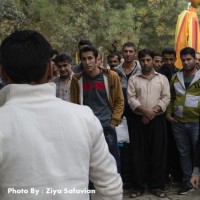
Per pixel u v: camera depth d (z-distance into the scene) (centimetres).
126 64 639
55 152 180
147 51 599
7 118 180
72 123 186
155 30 2247
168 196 614
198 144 377
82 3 1641
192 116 607
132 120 616
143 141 612
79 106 197
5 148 175
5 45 189
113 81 514
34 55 187
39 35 195
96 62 509
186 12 805
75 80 519
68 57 609
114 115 518
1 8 1071
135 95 605
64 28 1587
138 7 2164
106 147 200
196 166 373
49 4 1579
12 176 174
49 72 198
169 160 666
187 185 621
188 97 605
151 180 620
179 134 623
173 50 671
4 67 189
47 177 176
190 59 596
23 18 1223
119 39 1723
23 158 175
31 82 189
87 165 189
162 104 596
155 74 606
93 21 1708
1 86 452
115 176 200
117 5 2019
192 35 788
